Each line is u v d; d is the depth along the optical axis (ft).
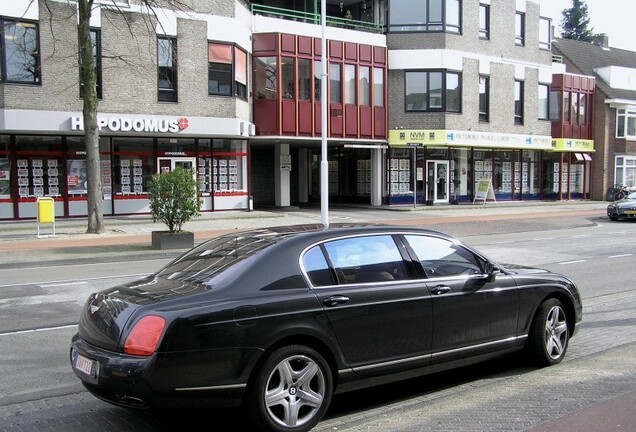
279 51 82.43
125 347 13.17
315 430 14.58
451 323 16.81
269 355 13.89
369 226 17.19
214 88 75.82
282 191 94.32
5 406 16.53
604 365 19.12
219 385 13.33
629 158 128.26
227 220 73.72
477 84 101.19
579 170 124.57
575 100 119.24
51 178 70.85
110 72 69.36
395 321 15.71
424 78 96.32
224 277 14.55
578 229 73.87
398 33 96.12
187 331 13.08
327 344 14.64
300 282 14.82
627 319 25.90
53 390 17.83
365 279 15.78
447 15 97.04
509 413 15.23
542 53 112.78
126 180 74.90
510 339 18.26
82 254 48.65
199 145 79.05
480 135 101.09
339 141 90.53
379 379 15.64
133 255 49.01
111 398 13.44
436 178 101.30
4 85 63.67
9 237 57.21
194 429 14.80
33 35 65.31
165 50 72.64
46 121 65.92
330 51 87.76
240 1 79.05
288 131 83.61
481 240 60.70
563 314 19.72
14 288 34.50
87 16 56.29
